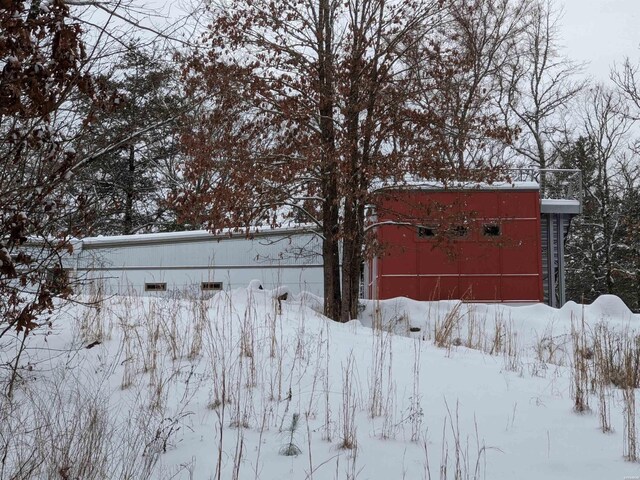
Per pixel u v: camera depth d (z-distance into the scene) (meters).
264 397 6.47
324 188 15.18
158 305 10.33
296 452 5.14
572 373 7.61
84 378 6.97
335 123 14.91
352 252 15.58
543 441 5.48
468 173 15.66
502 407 6.47
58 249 5.28
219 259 19.36
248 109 14.40
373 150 15.91
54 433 5.23
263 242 19.55
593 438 5.57
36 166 5.20
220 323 9.73
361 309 16.23
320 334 9.05
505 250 20.06
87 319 8.68
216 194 13.94
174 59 7.76
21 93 4.61
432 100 15.58
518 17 30.52
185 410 6.19
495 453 5.18
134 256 18.95
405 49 15.47
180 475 4.78
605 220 36.09
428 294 19.92
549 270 21.66
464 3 18.58
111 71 6.89
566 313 15.35
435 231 15.65
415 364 7.66
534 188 20.25
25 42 4.43
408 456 5.08
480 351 10.09
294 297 15.54
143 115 7.86
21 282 5.10
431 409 6.33
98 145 7.64
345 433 5.38
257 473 4.76
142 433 5.43
